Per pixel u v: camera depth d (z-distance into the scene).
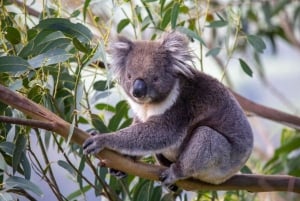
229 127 9.23
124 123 10.01
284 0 14.38
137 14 10.38
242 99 11.66
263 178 8.95
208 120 9.22
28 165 8.76
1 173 8.96
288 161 12.46
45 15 9.50
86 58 8.34
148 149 8.71
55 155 11.39
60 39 8.52
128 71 9.11
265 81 15.04
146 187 9.77
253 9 15.17
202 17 12.09
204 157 8.77
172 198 9.82
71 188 13.32
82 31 8.41
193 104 9.23
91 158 9.70
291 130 13.32
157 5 11.14
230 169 9.01
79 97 8.48
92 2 9.36
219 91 9.37
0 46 9.09
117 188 9.82
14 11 10.27
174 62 9.12
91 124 9.78
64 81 8.88
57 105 8.77
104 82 9.38
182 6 10.29
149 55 9.12
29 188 8.44
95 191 9.37
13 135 8.72
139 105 9.24
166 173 8.61
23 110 7.62
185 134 9.13
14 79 8.86
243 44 14.55
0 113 8.70
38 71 8.55
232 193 10.73
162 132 8.89
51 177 8.93
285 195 12.77
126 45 9.35
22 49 8.52
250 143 9.44
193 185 8.92
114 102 10.91
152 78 8.96
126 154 8.51
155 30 10.52
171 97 9.07
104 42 8.96
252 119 15.05
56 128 7.63
